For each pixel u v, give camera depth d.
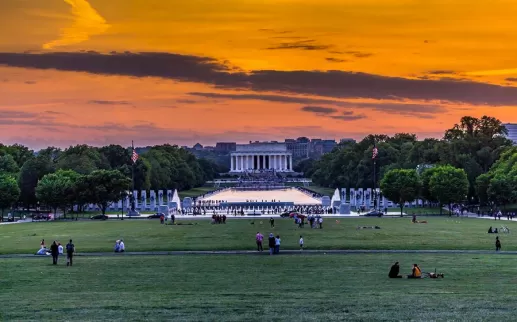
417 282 89.44
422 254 127.62
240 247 141.25
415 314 64.50
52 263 115.44
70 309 69.00
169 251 135.00
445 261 114.12
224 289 83.81
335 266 108.06
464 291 80.50
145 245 147.12
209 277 95.69
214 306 70.00
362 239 158.38
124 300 74.94
